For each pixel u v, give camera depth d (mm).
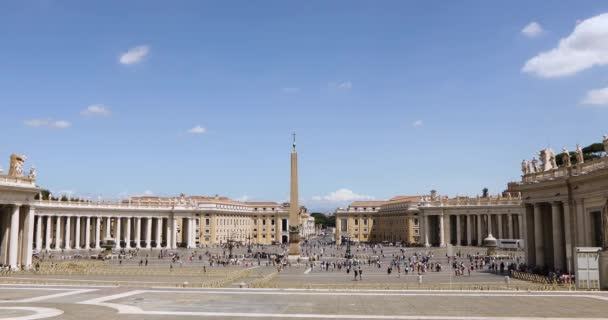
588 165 52438
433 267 74562
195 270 64125
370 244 176750
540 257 62750
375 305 32531
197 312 29656
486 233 152500
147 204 149000
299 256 96062
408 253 117250
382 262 89438
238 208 191250
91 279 53188
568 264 52531
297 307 31609
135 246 147875
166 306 31875
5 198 62562
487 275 62625
